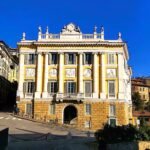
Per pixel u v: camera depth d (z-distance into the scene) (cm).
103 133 4547
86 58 8856
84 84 8725
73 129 7044
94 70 8719
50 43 8819
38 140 3709
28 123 7056
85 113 8538
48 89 8725
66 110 8712
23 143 3469
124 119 8488
